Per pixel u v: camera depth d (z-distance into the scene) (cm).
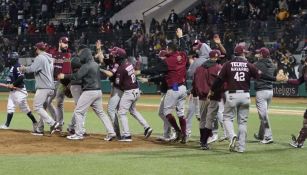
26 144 1567
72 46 4603
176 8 5106
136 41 4431
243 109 1466
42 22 5456
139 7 5288
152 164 1266
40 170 1179
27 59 4725
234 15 4431
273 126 2222
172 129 1780
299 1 4297
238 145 1479
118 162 1288
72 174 1137
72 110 2906
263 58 1670
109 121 1672
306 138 1720
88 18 5191
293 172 1188
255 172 1183
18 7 5656
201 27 4284
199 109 1564
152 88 4328
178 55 1616
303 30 3988
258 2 4428
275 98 3866
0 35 5006
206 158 1368
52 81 1758
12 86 1883
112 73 1661
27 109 1869
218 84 1455
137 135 1861
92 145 1564
